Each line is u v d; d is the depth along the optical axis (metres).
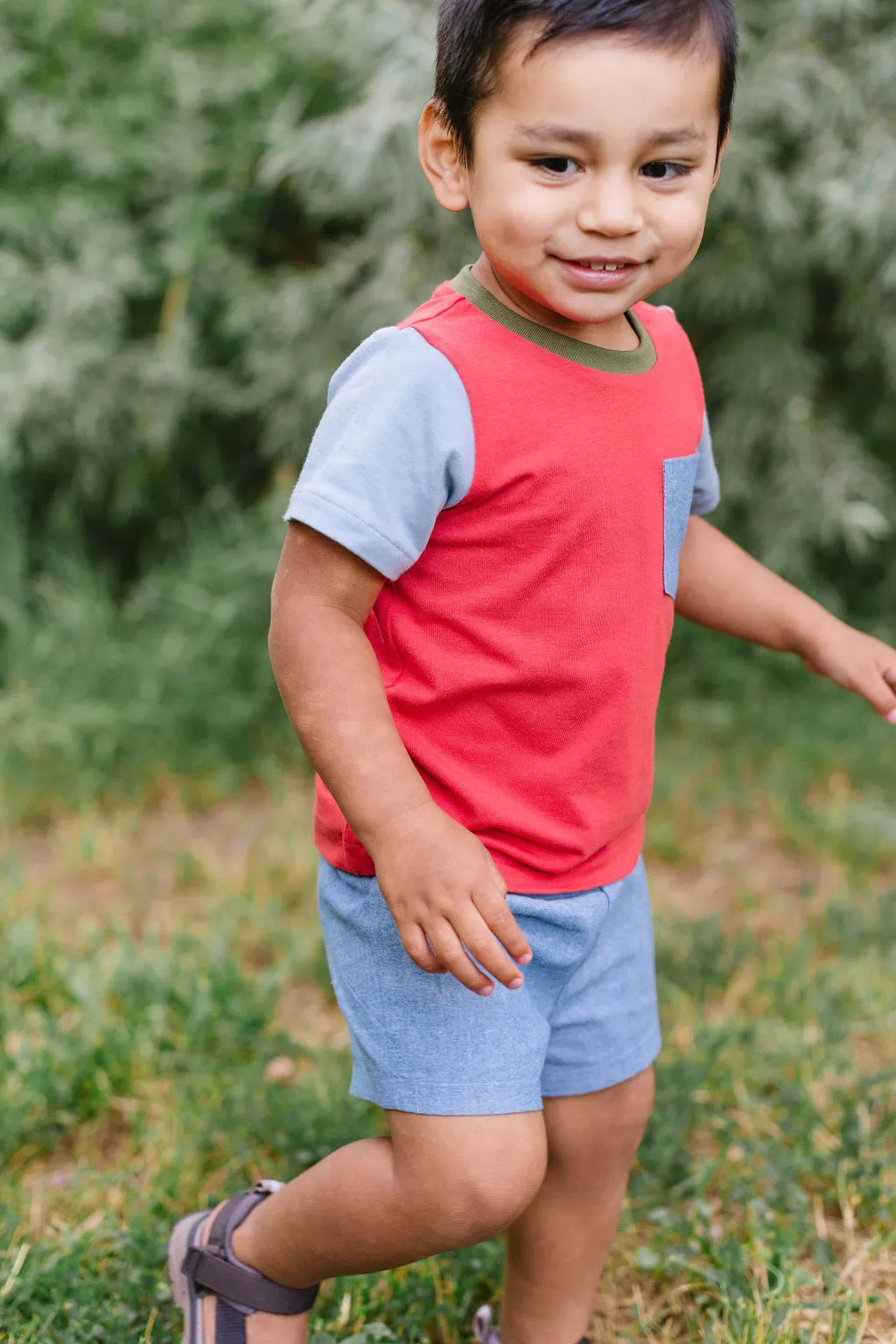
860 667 1.82
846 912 3.06
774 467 4.30
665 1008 2.75
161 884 3.40
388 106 3.75
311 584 1.42
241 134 4.35
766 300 4.16
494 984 1.46
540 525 1.43
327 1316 1.89
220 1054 2.58
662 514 1.52
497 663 1.47
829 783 3.92
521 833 1.51
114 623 4.36
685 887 3.39
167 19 4.39
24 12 4.29
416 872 1.32
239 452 4.76
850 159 3.88
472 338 1.44
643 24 1.29
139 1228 2.03
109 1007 2.72
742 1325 1.84
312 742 1.39
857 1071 2.55
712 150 1.40
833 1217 2.16
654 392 1.52
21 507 4.57
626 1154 1.74
